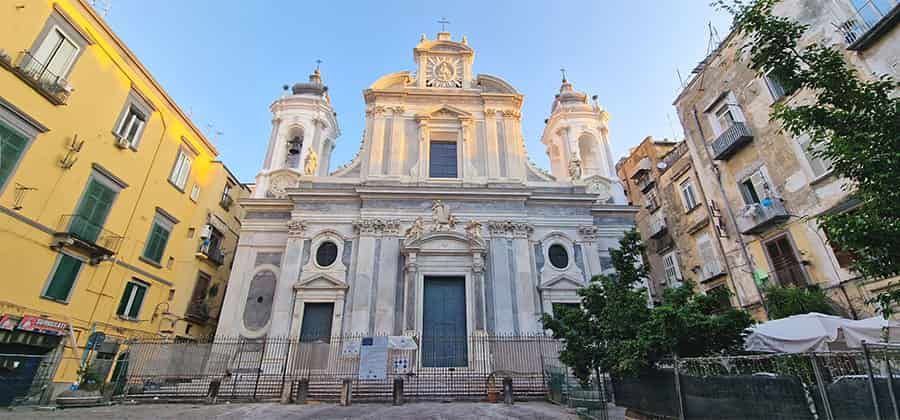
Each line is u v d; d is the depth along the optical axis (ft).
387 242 59.06
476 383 47.34
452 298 57.67
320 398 43.21
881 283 38.60
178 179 64.18
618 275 31.27
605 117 77.15
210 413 35.17
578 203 65.26
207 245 68.54
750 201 53.78
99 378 45.19
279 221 62.49
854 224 16.25
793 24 19.38
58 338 44.09
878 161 16.22
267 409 37.50
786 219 48.06
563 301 57.77
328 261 58.75
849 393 16.29
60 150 44.52
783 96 49.03
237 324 55.42
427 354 53.72
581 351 29.89
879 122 16.97
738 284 54.75
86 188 47.57
